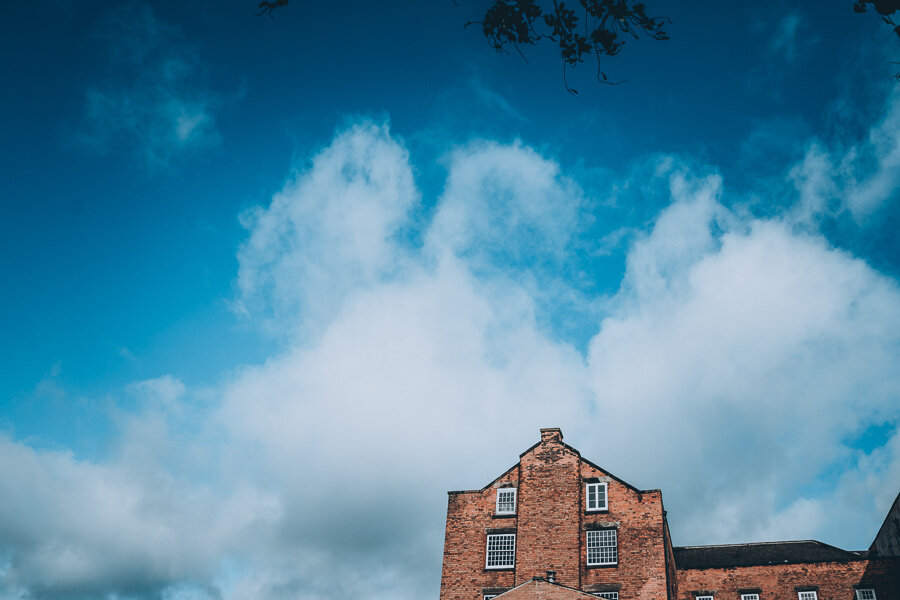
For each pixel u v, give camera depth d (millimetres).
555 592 30281
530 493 39094
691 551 44250
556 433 40875
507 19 10664
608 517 37312
